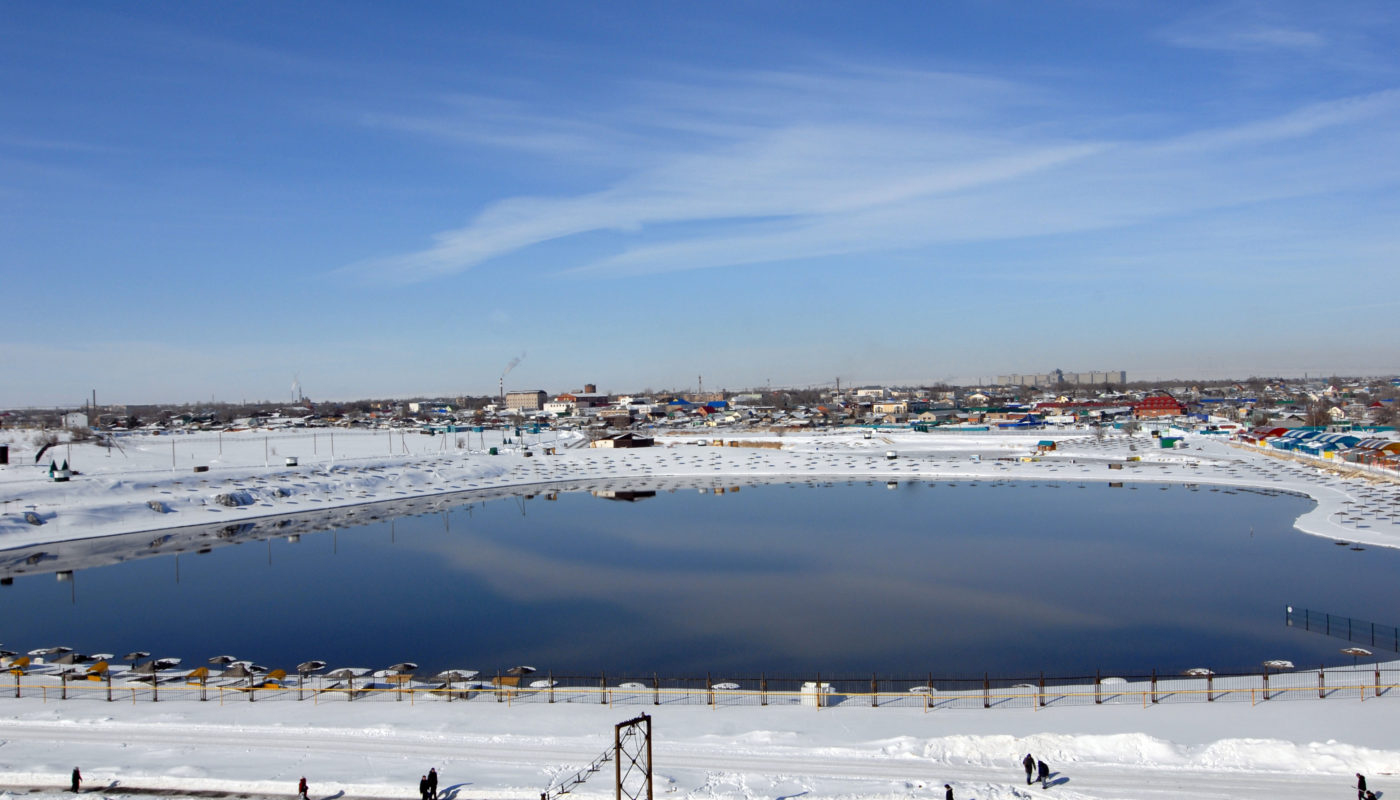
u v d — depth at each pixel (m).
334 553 121.38
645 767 41.75
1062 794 37.94
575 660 70.12
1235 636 72.69
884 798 37.75
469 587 98.81
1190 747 42.75
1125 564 103.62
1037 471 197.38
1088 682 60.62
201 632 80.31
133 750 45.34
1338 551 107.44
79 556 120.06
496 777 40.94
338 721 50.62
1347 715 48.12
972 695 56.22
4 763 43.12
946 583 95.81
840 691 60.75
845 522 140.50
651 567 108.50
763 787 39.38
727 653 71.25
